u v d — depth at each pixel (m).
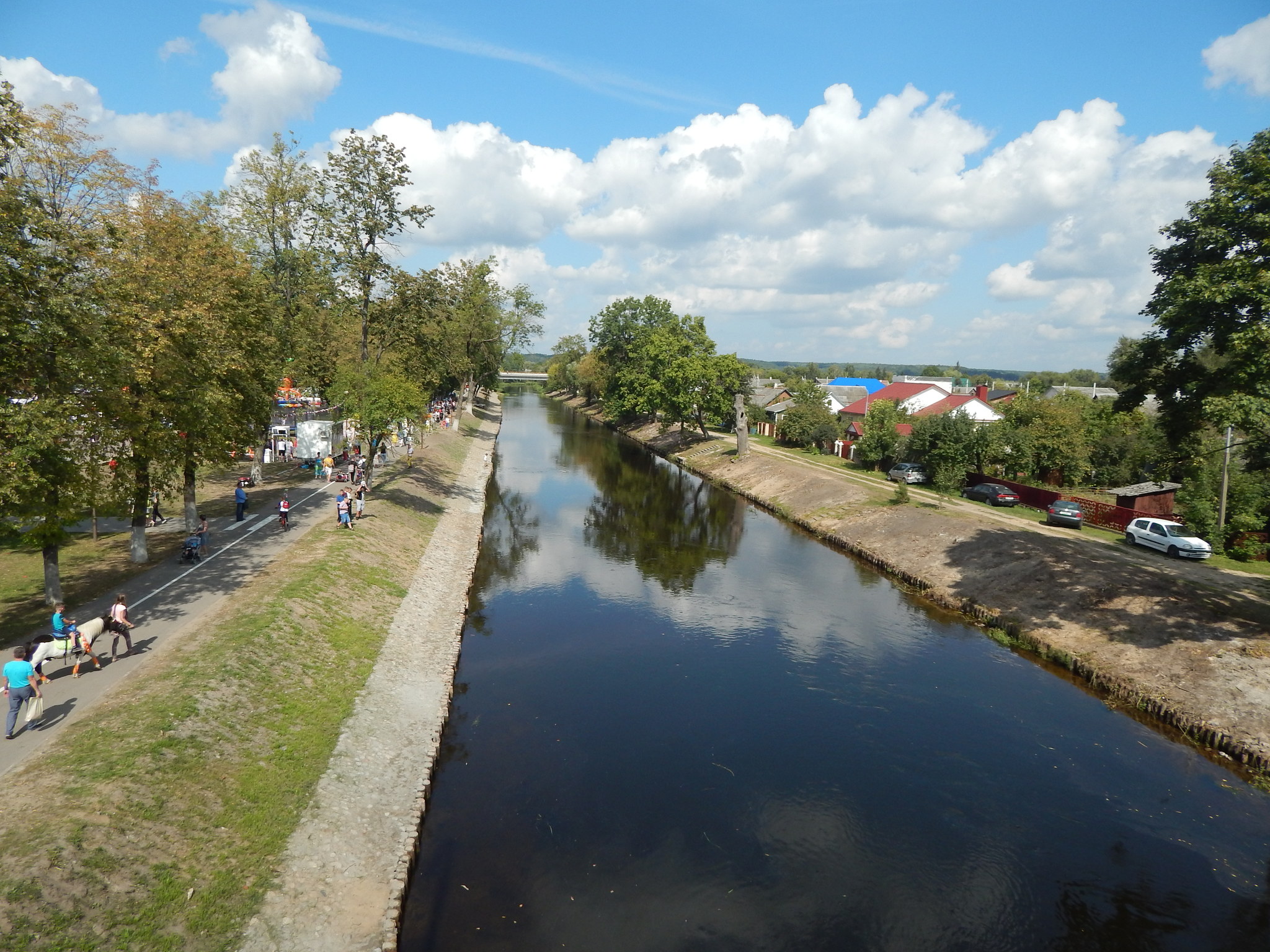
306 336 46.84
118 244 22.53
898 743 20.19
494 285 88.31
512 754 18.83
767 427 97.44
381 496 41.47
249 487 41.28
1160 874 15.15
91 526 31.77
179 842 12.41
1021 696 23.25
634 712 21.56
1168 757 19.61
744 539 45.19
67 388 18.84
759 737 20.30
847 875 14.88
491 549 40.38
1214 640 23.41
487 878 14.16
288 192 41.16
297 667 19.59
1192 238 23.33
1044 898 14.38
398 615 25.94
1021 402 64.81
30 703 14.49
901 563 37.78
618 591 33.47
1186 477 37.78
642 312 107.94
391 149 40.28
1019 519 42.91
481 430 92.75
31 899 10.12
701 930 13.18
